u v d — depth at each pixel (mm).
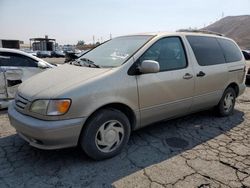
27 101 3039
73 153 3484
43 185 2779
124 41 4102
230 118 5180
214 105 4906
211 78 4520
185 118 5094
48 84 3141
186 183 2855
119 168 3139
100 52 4098
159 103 3729
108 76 3189
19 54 5809
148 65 3305
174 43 4070
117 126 3359
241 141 4035
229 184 2857
